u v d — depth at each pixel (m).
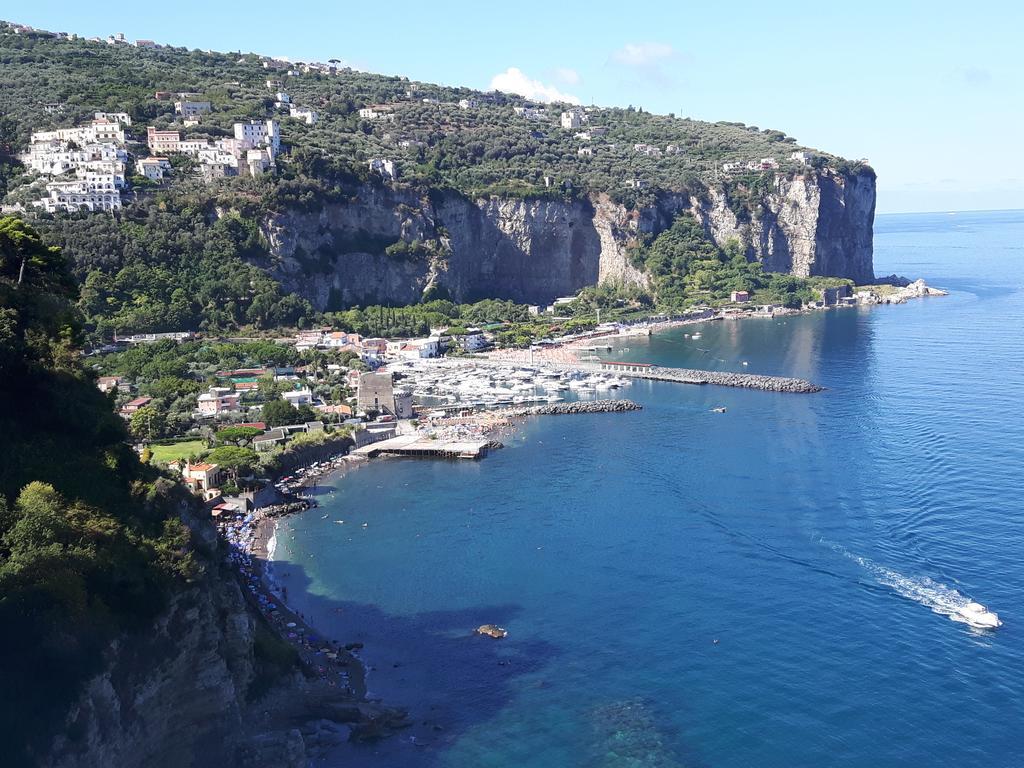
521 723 109.44
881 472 192.50
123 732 85.75
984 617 126.94
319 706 111.38
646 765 101.06
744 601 137.25
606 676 119.12
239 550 163.50
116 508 101.81
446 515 182.50
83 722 80.50
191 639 95.12
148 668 89.69
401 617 137.25
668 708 111.50
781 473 197.25
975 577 140.62
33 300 123.38
